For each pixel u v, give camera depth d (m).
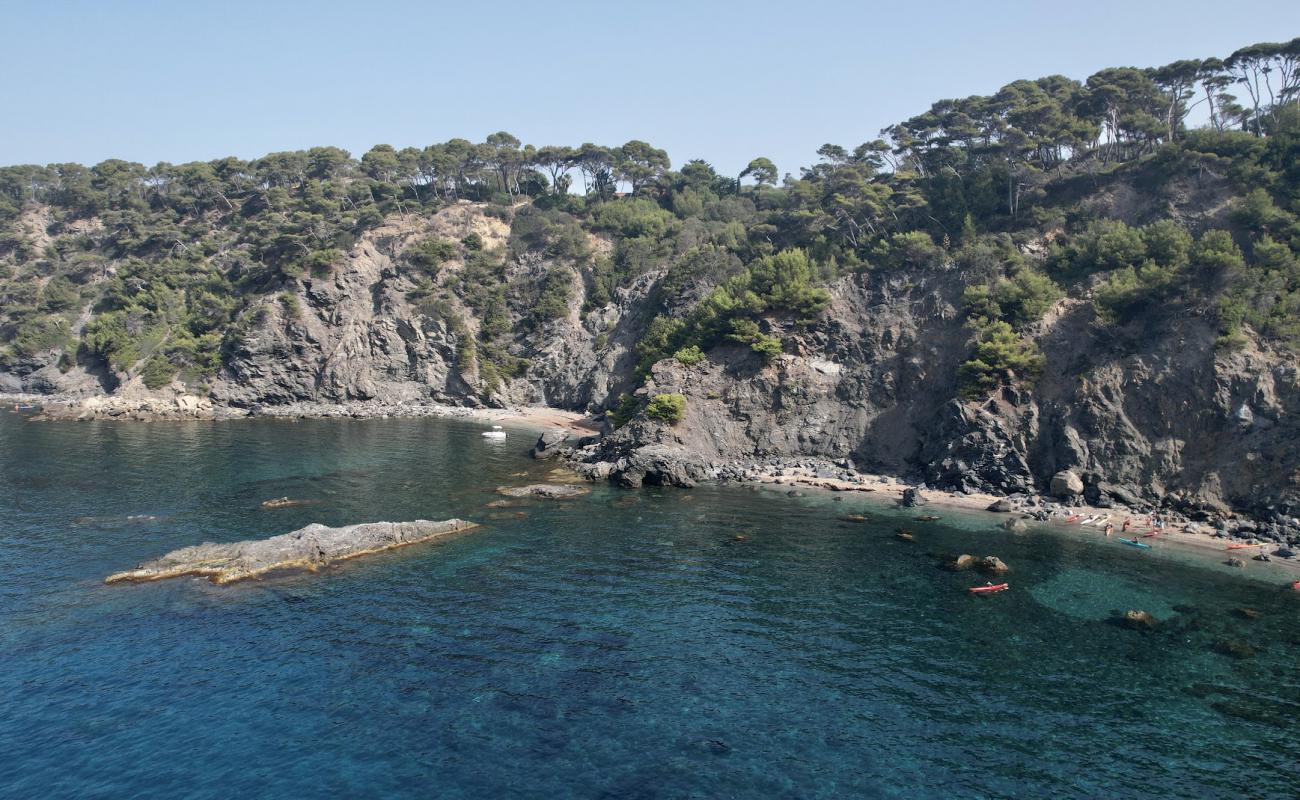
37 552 52.16
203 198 195.25
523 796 27.48
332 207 168.25
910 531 61.56
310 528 54.50
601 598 46.22
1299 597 47.28
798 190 127.38
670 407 87.62
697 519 65.12
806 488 78.06
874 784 28.59
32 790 27.08
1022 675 37.12
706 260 127.88
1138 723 33.00
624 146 193.00
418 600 45.34
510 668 37.00
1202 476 65.12
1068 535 60.34
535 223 167.88
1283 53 95.00
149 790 27.31
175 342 144.75
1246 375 66.06
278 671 36.16
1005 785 28.67
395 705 33.41
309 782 28.00
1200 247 73.50
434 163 180.00
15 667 35.88
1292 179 82.19
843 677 36.72
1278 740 31.77
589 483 79.38
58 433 105.75
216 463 85.44
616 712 33.25
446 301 153.38
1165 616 44.25
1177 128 106.06
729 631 41.69
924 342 88.44
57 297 162.25
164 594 45.31
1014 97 108.81
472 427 124.00
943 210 103.81
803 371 92.38
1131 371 71.50
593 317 150.75
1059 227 94.19
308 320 148.75
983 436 75.50
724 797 27.67
